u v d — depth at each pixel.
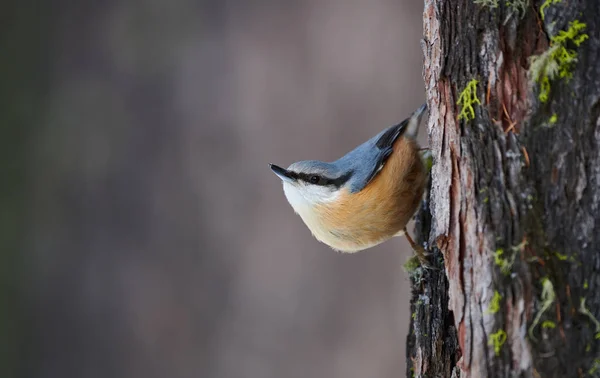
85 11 13.31
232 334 11.71
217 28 12.45
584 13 5.07
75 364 12.55
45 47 13.41
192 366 11.86
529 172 5.12
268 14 12.16
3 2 13.55
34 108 13.29
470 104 5.43
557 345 4.89
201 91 12.42
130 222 12.52
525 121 5.19
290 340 11.44
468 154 5.33
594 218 4.98
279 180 11.74
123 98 12.88
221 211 12.01
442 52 5.63
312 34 11.85
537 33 5.23
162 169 12.48
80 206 12.82
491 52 5.38
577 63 5.07
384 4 11.54
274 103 11.90
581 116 5.05
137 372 12.20
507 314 5.02
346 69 11.59
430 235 7.08
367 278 11.30
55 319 12.72
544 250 4.99
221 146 12.16
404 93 11.31
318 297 11.41
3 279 12.81
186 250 12.12
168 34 12.75
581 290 4.93
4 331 12.75
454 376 6.20
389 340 11.09
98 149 12.88
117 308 12.44
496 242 5.11
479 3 5.46
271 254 11.68
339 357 11.23
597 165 5.00
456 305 5.35
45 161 13.07
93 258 12.64
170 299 12.11
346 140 11.44
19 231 12.95
